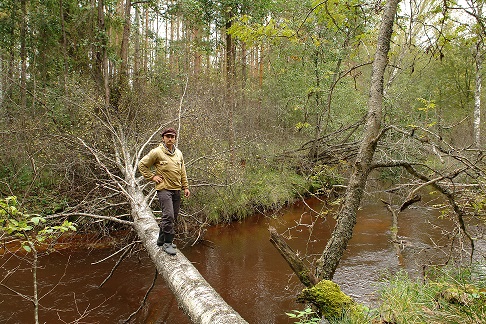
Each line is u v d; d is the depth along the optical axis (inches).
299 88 562.6
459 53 691.4
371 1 226.5
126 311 226.1
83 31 533.0
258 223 412.5
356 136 529.3
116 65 512.4
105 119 411.8
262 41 234.8
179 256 179.5
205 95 466.6
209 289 147.3
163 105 441.4
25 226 140.4
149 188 350.3
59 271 278.4
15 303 229.0
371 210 434.9
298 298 154.6
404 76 592.4
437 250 295.4
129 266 292.5
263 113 617.6
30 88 505.0
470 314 127.8
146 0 522.9
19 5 512.7
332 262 167.3
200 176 374.3
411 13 204.5
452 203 175.5
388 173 404.5
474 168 167.8
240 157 484.7
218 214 404.8
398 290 175.9
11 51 523.5
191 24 556.1
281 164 513.0
